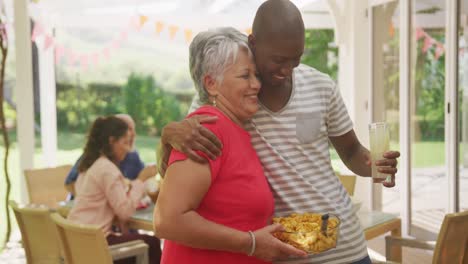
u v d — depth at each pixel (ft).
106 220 11.02
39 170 14.01
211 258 4.63
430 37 15.21
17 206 9.52
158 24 19.17
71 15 18.72
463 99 14.42
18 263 14.06
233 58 4.58
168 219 4.32
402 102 16.35
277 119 5.03
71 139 42.11
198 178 4.37
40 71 19.62
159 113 43.65
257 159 4.88
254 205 4.62
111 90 43.75
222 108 4.72
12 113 39.19
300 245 4.50
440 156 14.94
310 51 36.70
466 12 14.19
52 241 9.32
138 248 9.51
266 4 4.59
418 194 15.89
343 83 19.20
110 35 44.65
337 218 4.77
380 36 17.72
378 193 18.10
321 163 5.25
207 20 19.43
